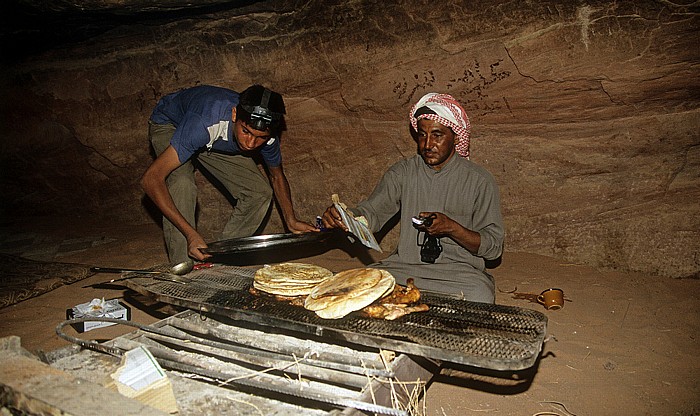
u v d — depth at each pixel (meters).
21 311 4.13
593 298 4.13
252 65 5.48
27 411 1.89
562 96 4.48
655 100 4.30
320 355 2.54
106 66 6.32
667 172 4.43
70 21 5.79
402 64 4.82
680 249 4.45
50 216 7.16
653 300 4.07
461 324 2.48
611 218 4.64
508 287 4.36
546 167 4.76
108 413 1.75
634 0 4.06
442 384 3.05
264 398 2.47
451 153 3.62
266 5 5.24
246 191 4.63
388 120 5.10
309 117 5.38
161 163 3.77
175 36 5.83
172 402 2.19
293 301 2.79
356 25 4.90
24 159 7.07
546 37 4.33
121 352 2.51
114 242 5.96
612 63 4.22
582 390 2.96
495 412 2.78
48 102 6.73
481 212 3.58
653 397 2.88
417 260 3.71
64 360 2.65
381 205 3.80
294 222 4.57
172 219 3.81
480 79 4.62
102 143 6.59
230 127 3.86
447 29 4.60
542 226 4.88
